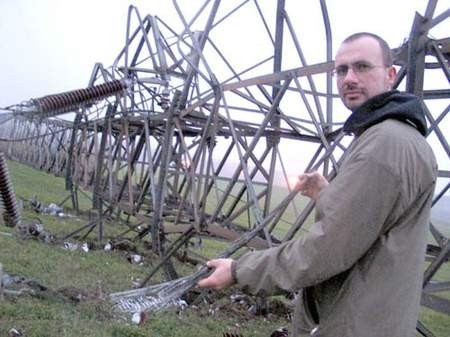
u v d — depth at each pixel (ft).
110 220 48.70
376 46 7.41
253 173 29.37
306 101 21.15
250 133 30.19
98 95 19.25
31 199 62.44
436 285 16.93
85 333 20.35
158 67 36.88
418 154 6.52
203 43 28.43
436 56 15.60
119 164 41.93
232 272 7.30
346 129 7.24
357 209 6.31
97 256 37.88
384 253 6.48
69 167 57.72
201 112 31.24
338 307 6.72
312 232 6.59
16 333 19.11
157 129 38.37
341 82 7.64
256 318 28.48
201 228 28.76
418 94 15.81
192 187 29.40
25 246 35.32
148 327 22.98
